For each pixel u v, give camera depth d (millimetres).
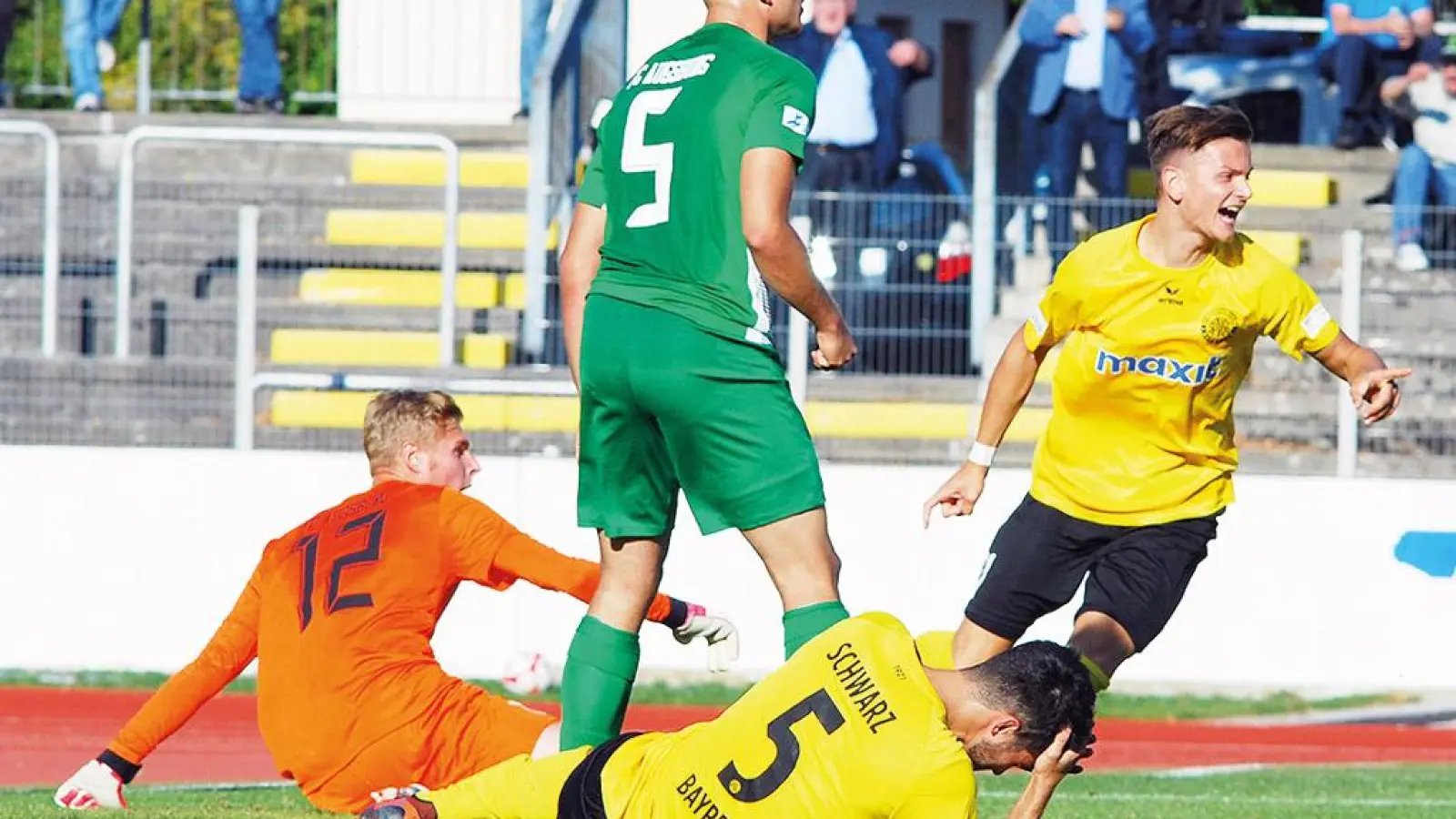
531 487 39312
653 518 18500
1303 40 60125
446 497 20484
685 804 15922
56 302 47531
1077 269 20766
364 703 19812
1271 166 56125
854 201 45562
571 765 17062
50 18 68188
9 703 36469
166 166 56750
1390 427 46844
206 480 39156
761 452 17609
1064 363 21422
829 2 47406
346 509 20750
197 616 39031
